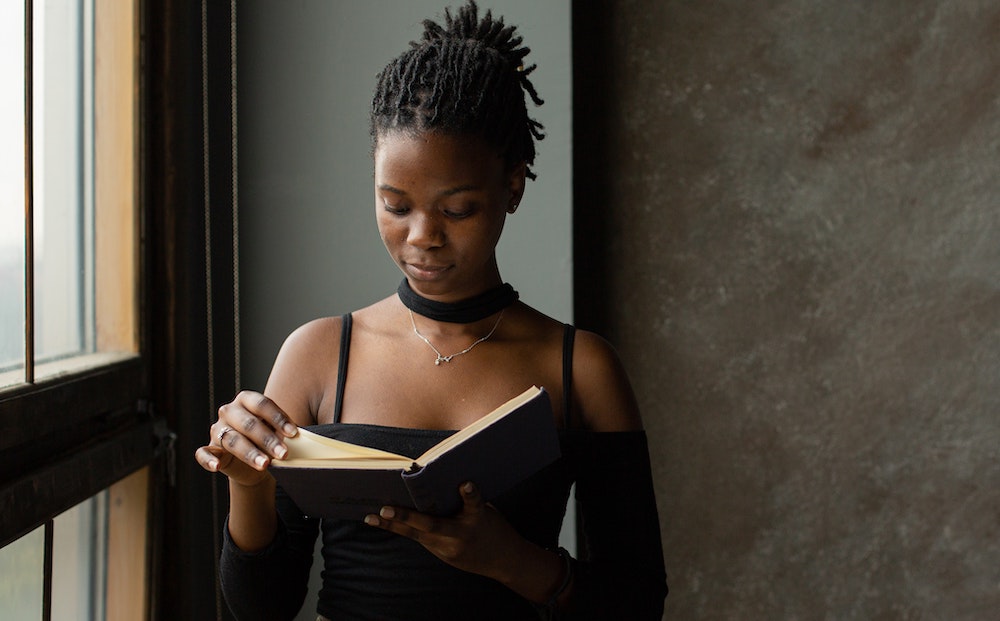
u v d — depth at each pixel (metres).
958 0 2.43
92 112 1.64
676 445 2.52
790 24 2.44
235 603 1.15
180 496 1.88
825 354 2.50
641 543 1.16
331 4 2.16
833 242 2.48
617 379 1.20
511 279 2.23
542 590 1.08
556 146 2.21
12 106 1.34
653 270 2.49
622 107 2.47
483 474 0.98
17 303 1.35
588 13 2.46
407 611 1.10
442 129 1.06
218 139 2.11
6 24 1.32
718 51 2.45
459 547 0.99
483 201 1.09
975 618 2.51
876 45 2.44
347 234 2.18
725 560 2.54
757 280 2.49
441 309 1.18
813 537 2.53
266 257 2.19
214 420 2.08
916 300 2.48
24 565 1.34
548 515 1.15
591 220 2.49
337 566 1.14
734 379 2.50
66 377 1.46
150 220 1.84
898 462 2.50
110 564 1.66
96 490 1.48
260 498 1.10
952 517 2.50
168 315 1.86
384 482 0.96
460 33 1.24
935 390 2.49
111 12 1.71
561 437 1.15
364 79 2.16
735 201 2.47
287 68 2.17
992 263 2.46
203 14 2.00
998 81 2.43
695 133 2.47
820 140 2.46
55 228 1.50
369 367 1.18
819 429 2.51
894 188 2.46
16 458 1.29
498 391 1.16
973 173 2.45
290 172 2.18
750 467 2.52
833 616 2.54
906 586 2.52
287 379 1.20
